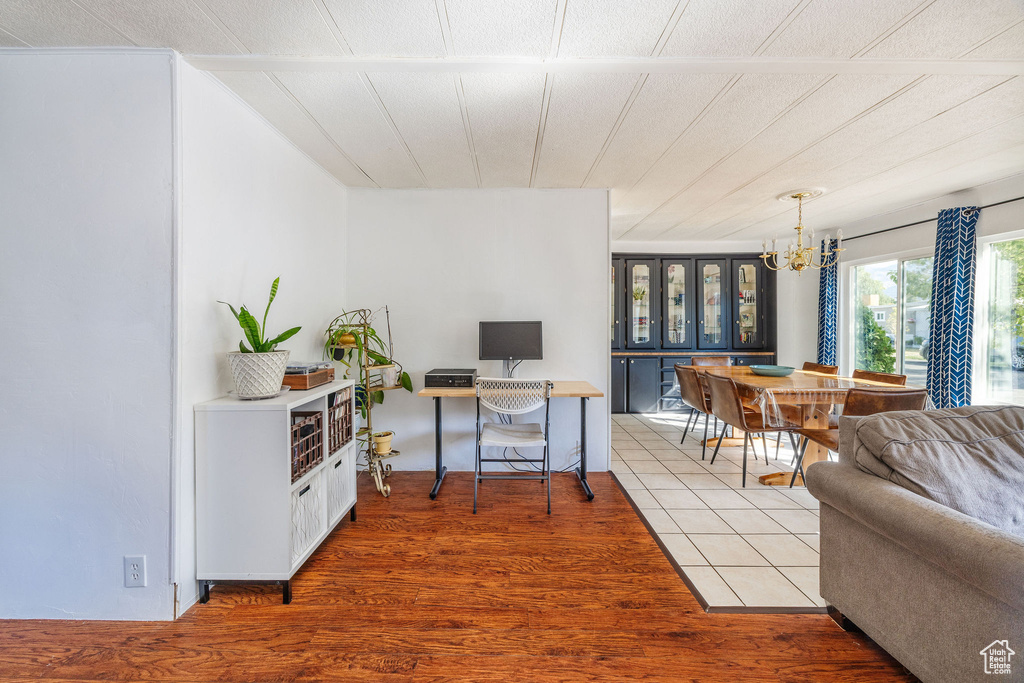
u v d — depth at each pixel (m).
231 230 1.95
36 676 1.38
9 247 1.64
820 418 2.99
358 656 1.46
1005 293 3.24
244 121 2.03
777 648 1.48
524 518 2.51
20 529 1.65
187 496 1.71
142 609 1.65
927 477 1.34
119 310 1.64
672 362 5.67
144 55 1.64
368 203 3.27
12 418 1.64
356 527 2.40
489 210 3.29
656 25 1.51
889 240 4.21
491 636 1.55
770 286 5.61
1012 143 2.50
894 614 1.31
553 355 3.32
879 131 2.34
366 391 2.90
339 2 1.40
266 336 2.20
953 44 1.60
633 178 3.08
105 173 1.63
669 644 1.51
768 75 1.81
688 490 2.94
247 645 1.51
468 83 1.87
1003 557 0.98
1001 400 3.27
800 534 2.31
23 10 1.42
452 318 3.29
